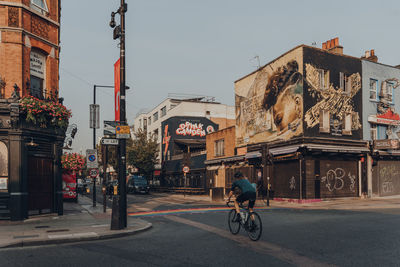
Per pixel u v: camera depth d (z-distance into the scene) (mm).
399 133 25016
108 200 26219
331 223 10648
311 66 21297
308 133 20812
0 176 12656
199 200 25953
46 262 6355
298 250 6848
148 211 17031
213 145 33469
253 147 25891
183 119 47594
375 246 7004
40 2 14797
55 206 14391
